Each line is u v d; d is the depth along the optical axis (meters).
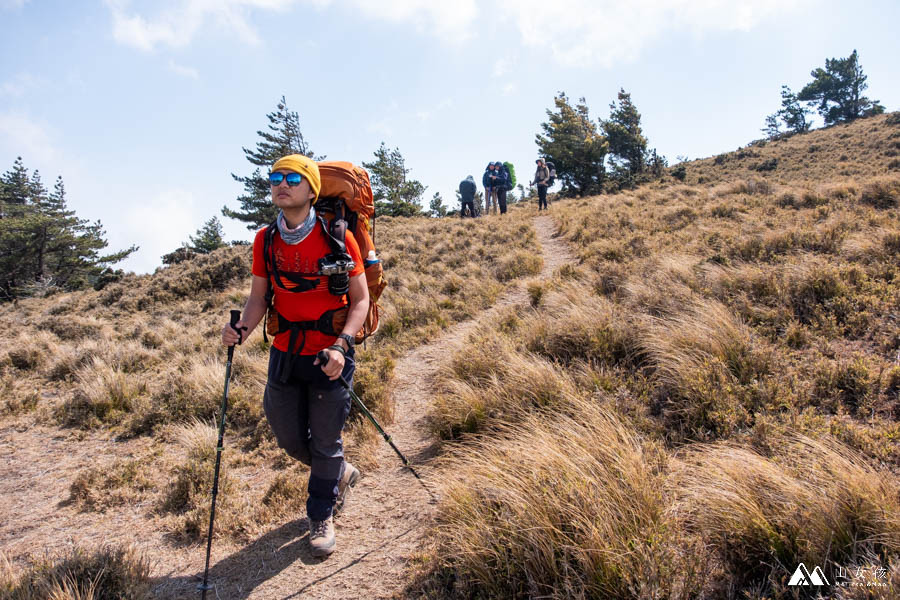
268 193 48.25
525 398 4.11
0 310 18.86
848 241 6.63
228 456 4.34
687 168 43.50
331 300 2.59
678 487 2.70
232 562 2.84
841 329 4.39
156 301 13.91
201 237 62.69
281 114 47.31
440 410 4.31
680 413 3.62
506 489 2.73
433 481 3.38
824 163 32.41
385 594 2.43
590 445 3.07
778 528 2.26
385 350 6.76
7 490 4.14
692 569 2.08
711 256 7.35
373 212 3.06
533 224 16.27
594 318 5.40
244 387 5.82
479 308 8.37
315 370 2.60
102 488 3.94
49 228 48.72
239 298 12.51
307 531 3.07
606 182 37.88
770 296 5.28
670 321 5.06
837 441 2.88
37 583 2.45
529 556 2.28
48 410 6.00
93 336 10.65
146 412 5.40
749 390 3.62
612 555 2.14
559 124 38.41
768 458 2.87
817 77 67.62
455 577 2.45
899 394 3.35
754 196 13.49
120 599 2.43
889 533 2.10
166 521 3.39
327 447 2.77
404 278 10.73
